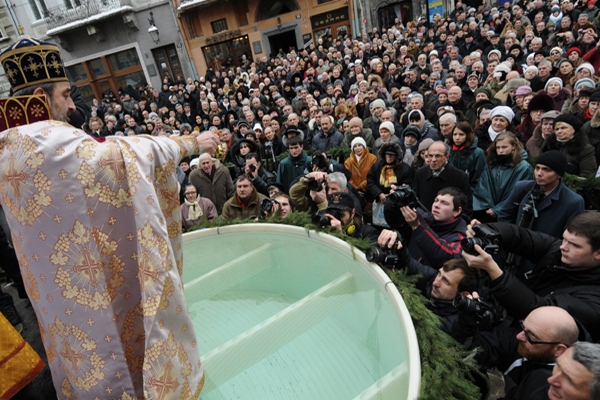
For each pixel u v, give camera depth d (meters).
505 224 1.82
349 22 13.63
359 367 1.12
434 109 4.88
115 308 0.91
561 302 1.38
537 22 7.20
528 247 1.77
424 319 1.05
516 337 1.29
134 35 13.90
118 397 0.92
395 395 0.90
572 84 4.21
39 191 0.84
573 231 1.49
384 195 3.00
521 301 1.37
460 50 7.78
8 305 1.88
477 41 7.64
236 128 5.35
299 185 2.64
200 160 3.70
